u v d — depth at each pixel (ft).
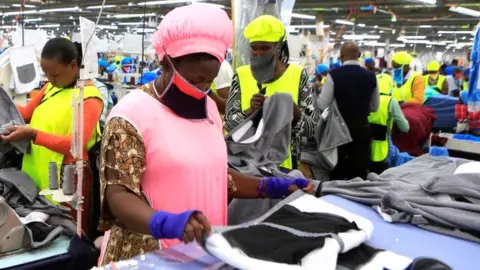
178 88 3.77
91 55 4.94
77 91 5.08
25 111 8.41
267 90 7.97
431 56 70.28
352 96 11.26
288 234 3.17
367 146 11.75
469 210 4.19
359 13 45.75
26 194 6.97
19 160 8.32
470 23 55.01
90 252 5.85
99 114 7.29
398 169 5.96
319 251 2.94
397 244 3.75
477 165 5.63
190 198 3.79
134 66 27.66
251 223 3.50
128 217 3.32
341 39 74.23
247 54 10.05
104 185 3.57
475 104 11.46
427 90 23.21
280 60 8.09
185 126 3.85
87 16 55.31
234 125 7.82
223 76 10.67
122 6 41.52
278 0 10.06
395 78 24.45
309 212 3.82
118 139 3.58
